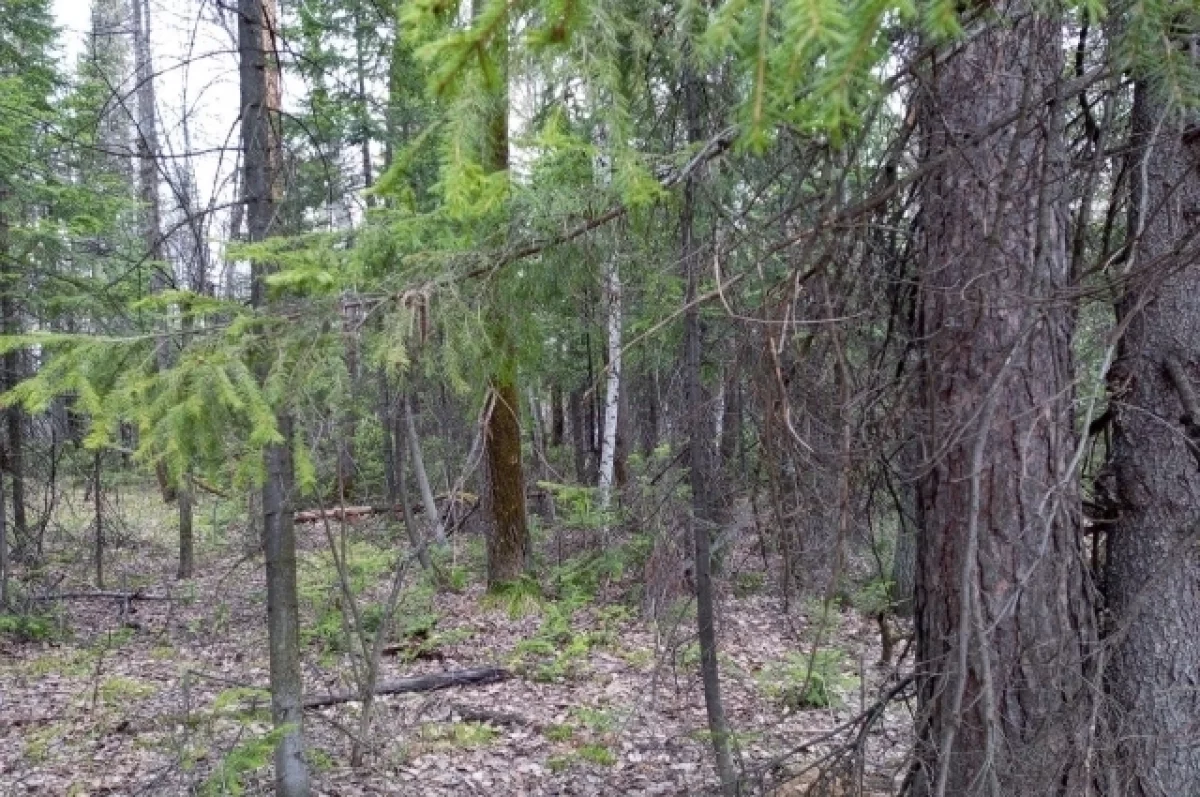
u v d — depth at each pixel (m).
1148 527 2.94
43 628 8.73
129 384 2.42
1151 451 2.92
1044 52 2.58
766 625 7.22
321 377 2.66
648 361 4.93
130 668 7.61
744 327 3.03
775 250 2.38
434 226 3.09
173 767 4.84
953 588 2.94
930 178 2.83
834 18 1.10
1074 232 2.98
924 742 2.91
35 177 8.95
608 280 3.46
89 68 8.22
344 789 5.28
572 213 2.97
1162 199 2.46
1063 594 2.81
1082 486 3.18
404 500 10.12
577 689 7.07
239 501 4.89
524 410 5.05
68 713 6.49
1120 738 2.68
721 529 4.46
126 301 6.61
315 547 10.88
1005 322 2.75
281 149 4.47
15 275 8.00
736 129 2.23
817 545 3.05
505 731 6.29
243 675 7.27
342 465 4.67
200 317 2.93
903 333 3.13
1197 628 2.87
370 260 3.14
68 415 9.09
